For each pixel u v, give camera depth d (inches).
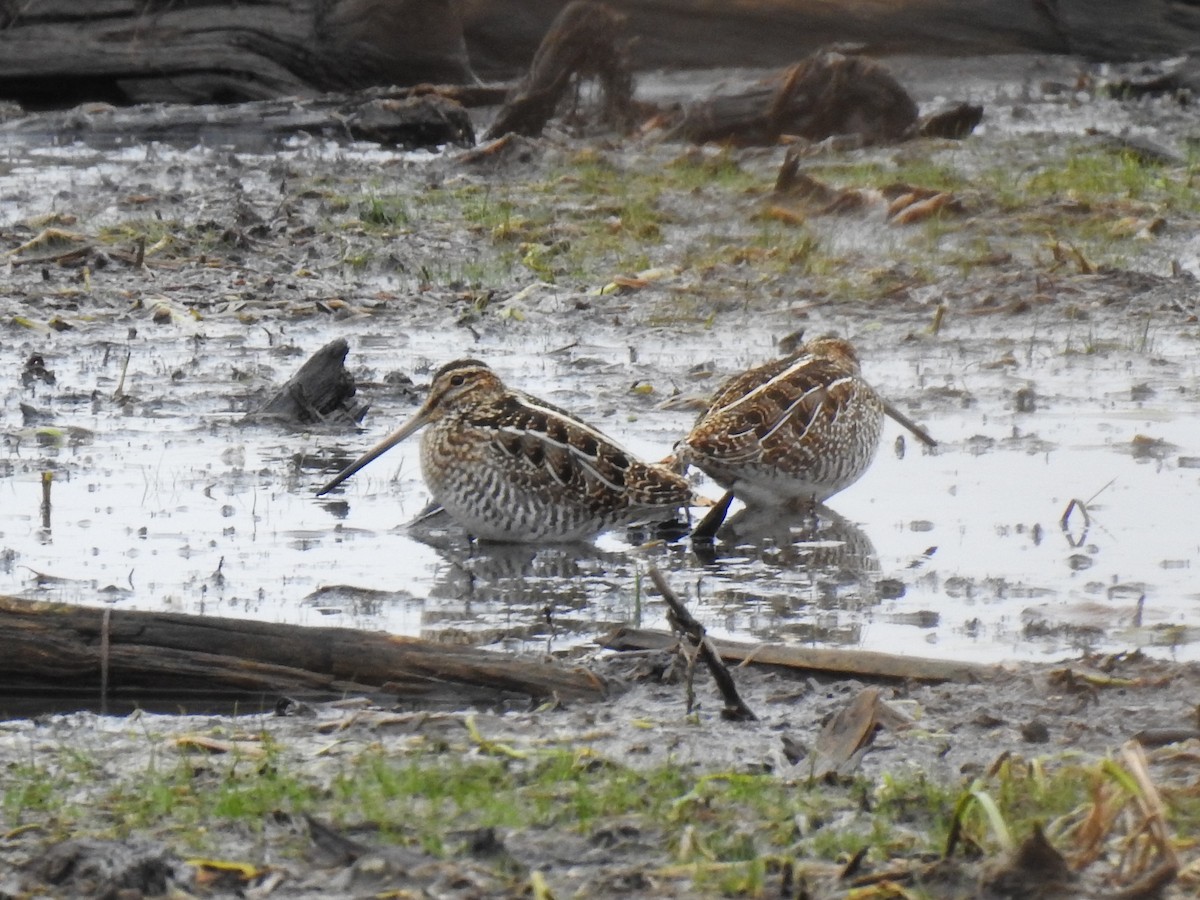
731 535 477.4
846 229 935.0
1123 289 784.9
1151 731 295.0
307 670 341.1
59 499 485.4
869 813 260.2
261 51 1371.8
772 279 812.6
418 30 1369.3
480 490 466.3
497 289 797.9
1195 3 1603.1
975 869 234.4
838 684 335.0
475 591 421.4
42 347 676.7
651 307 763.4
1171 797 258.5
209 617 342.3
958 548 450.0
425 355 676.1
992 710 315.6
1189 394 608.4
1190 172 1083.9
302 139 1277.1
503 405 474.0
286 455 541.0
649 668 343.9
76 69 1376.7
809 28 1492.4
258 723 314.7
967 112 1247.5
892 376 640.4
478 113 1365.7
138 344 685.3
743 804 263.6
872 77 1227.2
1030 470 519.5
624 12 1461.6
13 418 571.5
